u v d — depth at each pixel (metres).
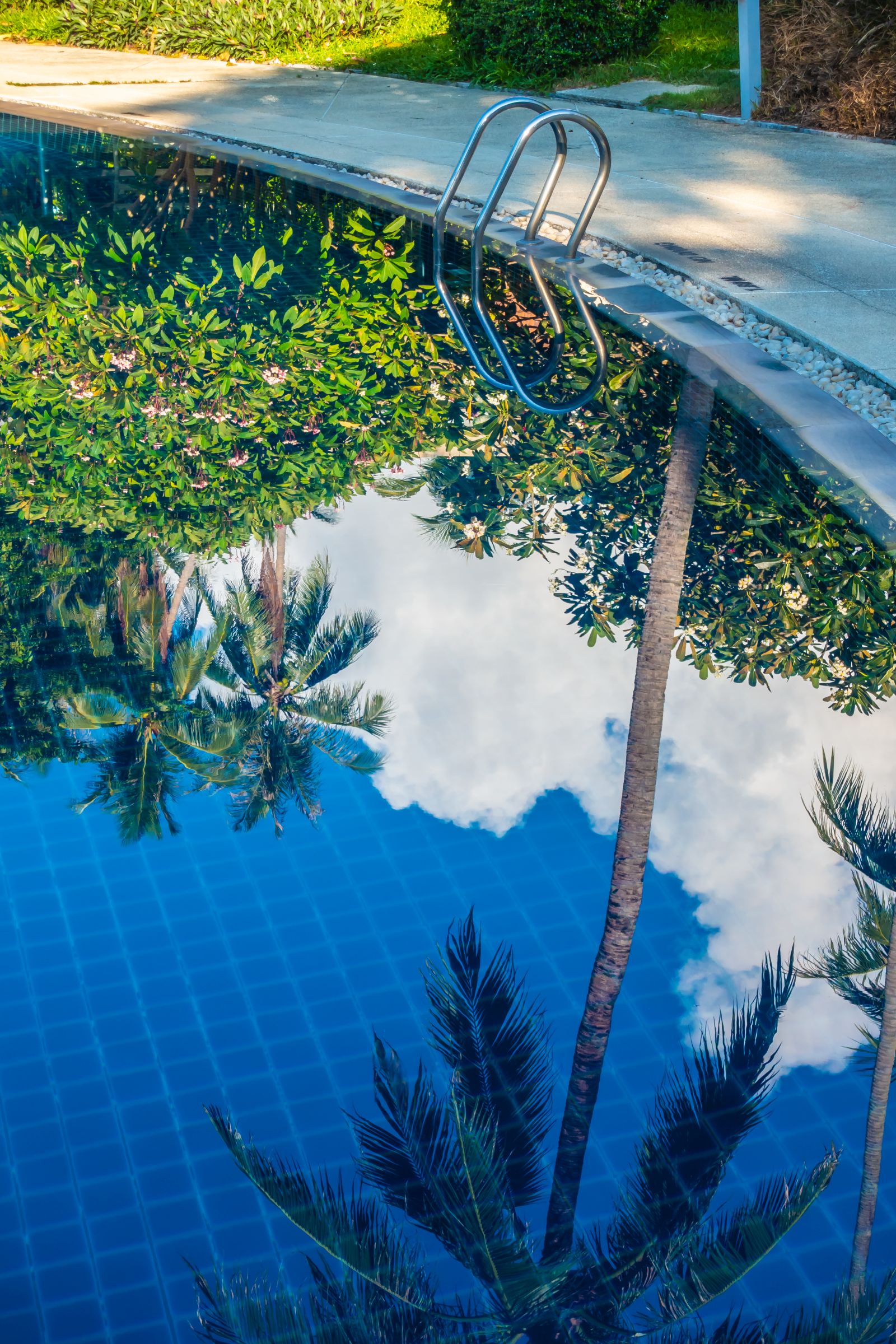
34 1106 3.12
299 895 3.84
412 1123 2.99
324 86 16.27
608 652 5.11
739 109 13.57
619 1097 3.09
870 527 5.76
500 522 6.16
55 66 17.83
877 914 3.75
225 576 5.70
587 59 15.51
